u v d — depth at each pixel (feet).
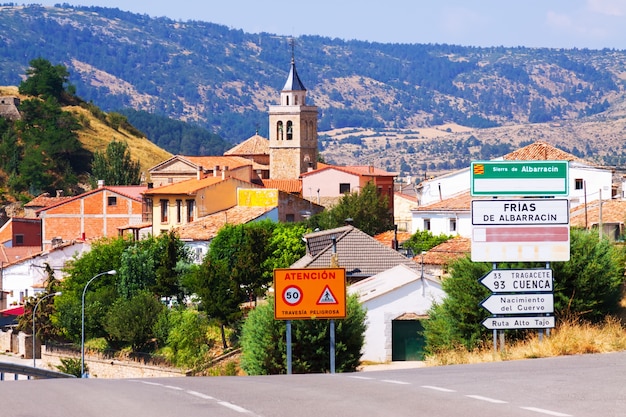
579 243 319.27
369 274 523.70
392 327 440.86
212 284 579.48
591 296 315.37
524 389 165.78
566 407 145.79
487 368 214.69
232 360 526.16
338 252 531.91
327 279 316.19
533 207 273.75
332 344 318.24
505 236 273.33
